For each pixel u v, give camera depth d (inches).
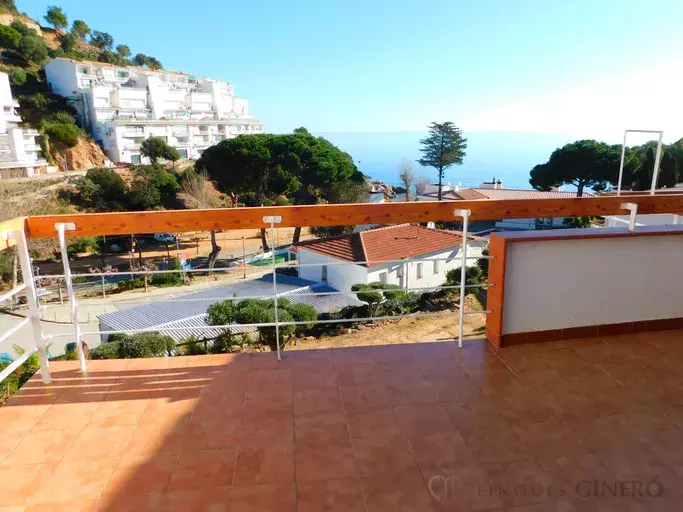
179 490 61.9
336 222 100.3
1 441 74.1
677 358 98.8
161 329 102.7
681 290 112.1
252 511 57.6
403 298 489.4
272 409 82.0
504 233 105.6
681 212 111.0
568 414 78.8
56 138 1620.3
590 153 956.0
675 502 57.6
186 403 84.7
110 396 87.8
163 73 2546.8
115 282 848.9
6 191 914.7
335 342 377.7
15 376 131.6
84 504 59.7
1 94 1567.4
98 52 2699.3
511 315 105.6
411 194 1606.8
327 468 65.8
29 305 90.3
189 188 1212.5
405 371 95.4
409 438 72.7
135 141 1900.8
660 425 75.0
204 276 925.2
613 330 111.1
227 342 330.6
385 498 59.5
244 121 2373.3
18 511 58.6
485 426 75.7
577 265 105.7
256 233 1290.6
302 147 986.7
